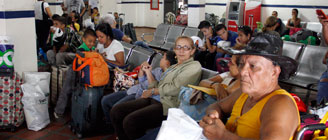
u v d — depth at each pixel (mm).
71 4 10461
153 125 3027
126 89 3791
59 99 4121
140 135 2979
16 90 3742
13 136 3697
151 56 4285
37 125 3850
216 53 5582
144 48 4664
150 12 16938
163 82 3225
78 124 3633
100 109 3609
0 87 3674
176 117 1723
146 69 3459
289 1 10547
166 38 7973
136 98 3455
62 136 3729
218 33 5387
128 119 2924
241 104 1783
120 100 3449
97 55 3502
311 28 8625
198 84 3102
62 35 6078
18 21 4086
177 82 3031
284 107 1488
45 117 3951
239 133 1705
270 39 1565
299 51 5090
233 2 11180
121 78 3816
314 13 9930
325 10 9648
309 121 1953
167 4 15938
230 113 1980
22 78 4031
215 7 13367
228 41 5309
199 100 2590
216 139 1682
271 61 1581
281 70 1686
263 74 1580
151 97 3252
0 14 3900
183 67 3104
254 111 1637
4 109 3734
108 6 14820
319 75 4715
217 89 2473
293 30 7926
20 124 3875
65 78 4340
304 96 5539
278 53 1584
